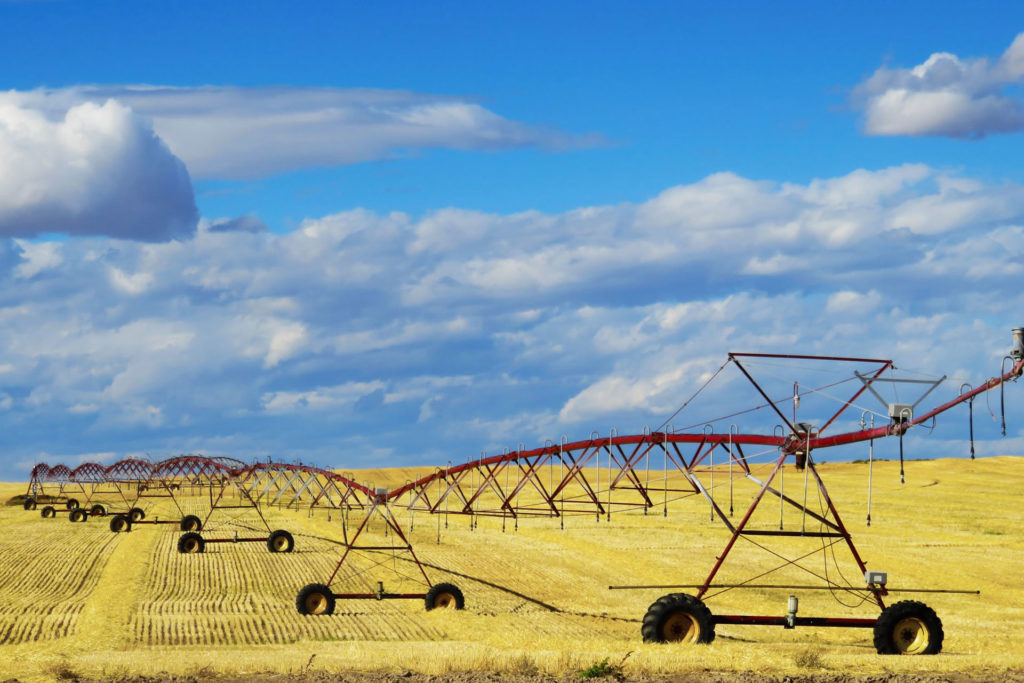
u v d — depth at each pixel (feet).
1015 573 204.85
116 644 128.26
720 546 244.63
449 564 222.07
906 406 107.04
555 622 151.64
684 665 78.33
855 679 72.54
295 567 219.82
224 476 374.22
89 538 278.87
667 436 144.87
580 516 316.60
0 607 166.71
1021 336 94.79
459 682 74.38
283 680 77.51
